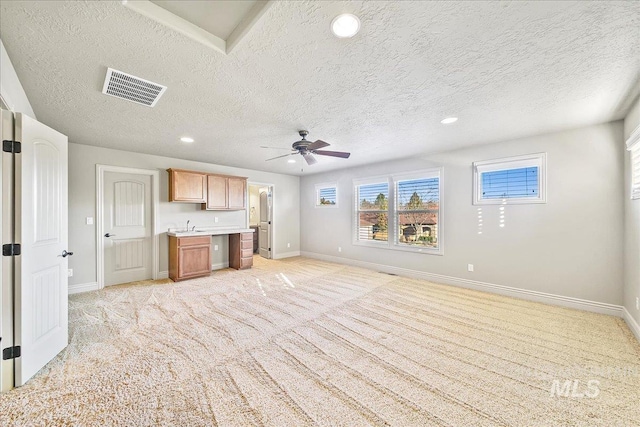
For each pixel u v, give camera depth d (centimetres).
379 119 279
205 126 299
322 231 646
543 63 175
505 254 367
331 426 142
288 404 158
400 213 495
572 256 315
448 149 411
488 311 307
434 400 162
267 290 391
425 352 217
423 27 140
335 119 278
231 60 170
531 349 222
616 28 140
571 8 127
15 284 175
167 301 339
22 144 176
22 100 207
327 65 177
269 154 445
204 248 468
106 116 266
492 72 187
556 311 305
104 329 258
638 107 228
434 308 317
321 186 647
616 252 288
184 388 172
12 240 174
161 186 460
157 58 168
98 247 393
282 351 219
